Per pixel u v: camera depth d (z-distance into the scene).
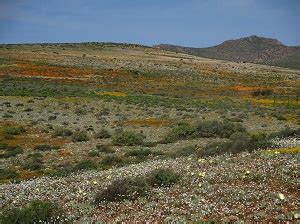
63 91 85.81
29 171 33.12
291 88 111.06
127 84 105.94
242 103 78.94
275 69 181.50
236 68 162.75
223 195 17.56
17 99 72.62
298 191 16.91
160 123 55.81
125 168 28.02
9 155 38.81
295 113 64.88
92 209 18.44
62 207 19.02
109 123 56.25
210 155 28.72
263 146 28.83
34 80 101.62
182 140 45.44
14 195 22.97
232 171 21.23
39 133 49.34
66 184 24.44
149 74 124.88
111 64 140.00
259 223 13.80
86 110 65.38
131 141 43.81
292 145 28.86
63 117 59.97
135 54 183.38
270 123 55.72
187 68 146.50
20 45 184.38
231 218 14.43
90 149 41.56
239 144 28.84
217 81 123.00
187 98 86.31
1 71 110.69
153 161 31.14
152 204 17.61
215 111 64.81
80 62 138.50
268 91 96.56
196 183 20.14
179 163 26.73
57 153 39.75
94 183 22.88
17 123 54.00
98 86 99.44
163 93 92.94
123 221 16.06
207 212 15.48
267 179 19.02
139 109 66.81
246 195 16.94
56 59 141.00
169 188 20.02
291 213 14.02
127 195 19.38
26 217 17.09
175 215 15.70
